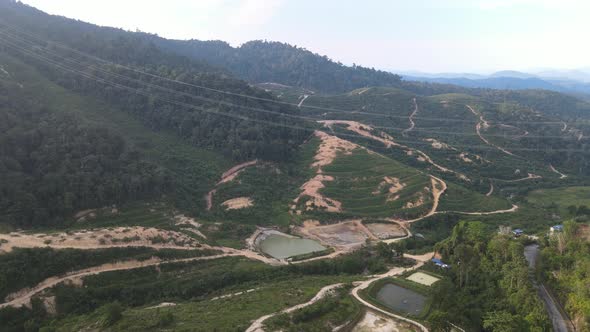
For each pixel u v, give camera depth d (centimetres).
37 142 12481
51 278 8494
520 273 8019
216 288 9388
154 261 9825
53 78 18925
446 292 8050
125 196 12625
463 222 11644
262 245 12738
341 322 7425
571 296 7462
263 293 8438
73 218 11338
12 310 7569
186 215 13425
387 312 7875
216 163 16838
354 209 15088
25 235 9456
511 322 6669
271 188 16150
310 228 14038
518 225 14100
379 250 11550
